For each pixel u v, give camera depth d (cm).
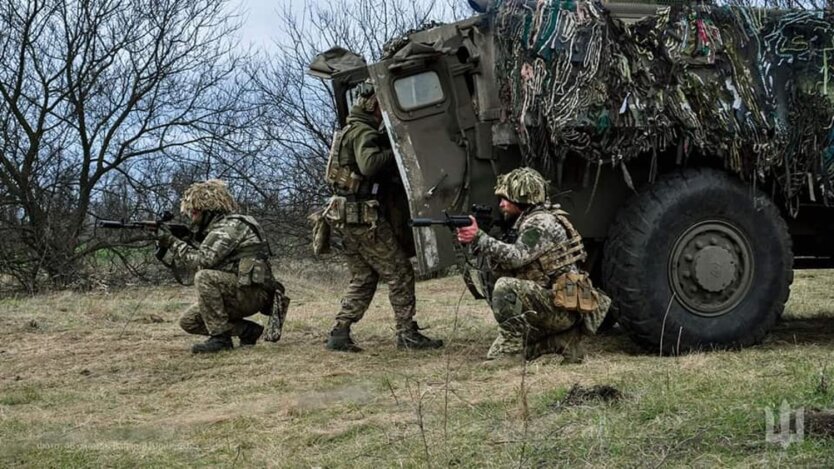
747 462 388
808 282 1247
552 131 656
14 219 1548
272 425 514
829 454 388
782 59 701
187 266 777
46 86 1546
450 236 690
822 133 707
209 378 666
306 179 1744
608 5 713
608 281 701
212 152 1670
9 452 473
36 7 1527
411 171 691
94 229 1584
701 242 702
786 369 566
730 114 686
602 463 397
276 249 1727
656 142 679
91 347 823
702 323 704
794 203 739
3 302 1212
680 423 437
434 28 712
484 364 636
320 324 946
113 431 514
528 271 643
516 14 668
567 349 647
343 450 451
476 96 696
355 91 796
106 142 1595
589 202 708
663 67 677
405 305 766
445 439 438
